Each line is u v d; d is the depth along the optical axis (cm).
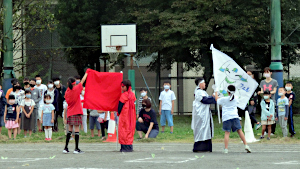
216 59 2381
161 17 4219
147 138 2780
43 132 3262
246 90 2411
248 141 2714
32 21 4509
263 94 2833
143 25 4488
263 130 2803
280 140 2736
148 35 4409
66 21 4666
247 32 4094
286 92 2938
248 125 2728
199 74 4850
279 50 3838
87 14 4541
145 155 2042
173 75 4831
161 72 4838
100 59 4847
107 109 2220
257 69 4647
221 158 1886
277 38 3828
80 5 4588
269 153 2114
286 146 2486
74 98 2133
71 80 2127
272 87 3102
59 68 4956
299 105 4481
